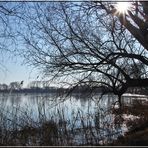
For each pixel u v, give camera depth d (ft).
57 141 43.42
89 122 47.85
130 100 81.46
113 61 58.80
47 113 50.31
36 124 48.65
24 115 50.19
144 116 63.77
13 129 47.24
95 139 43.39
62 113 49.24
